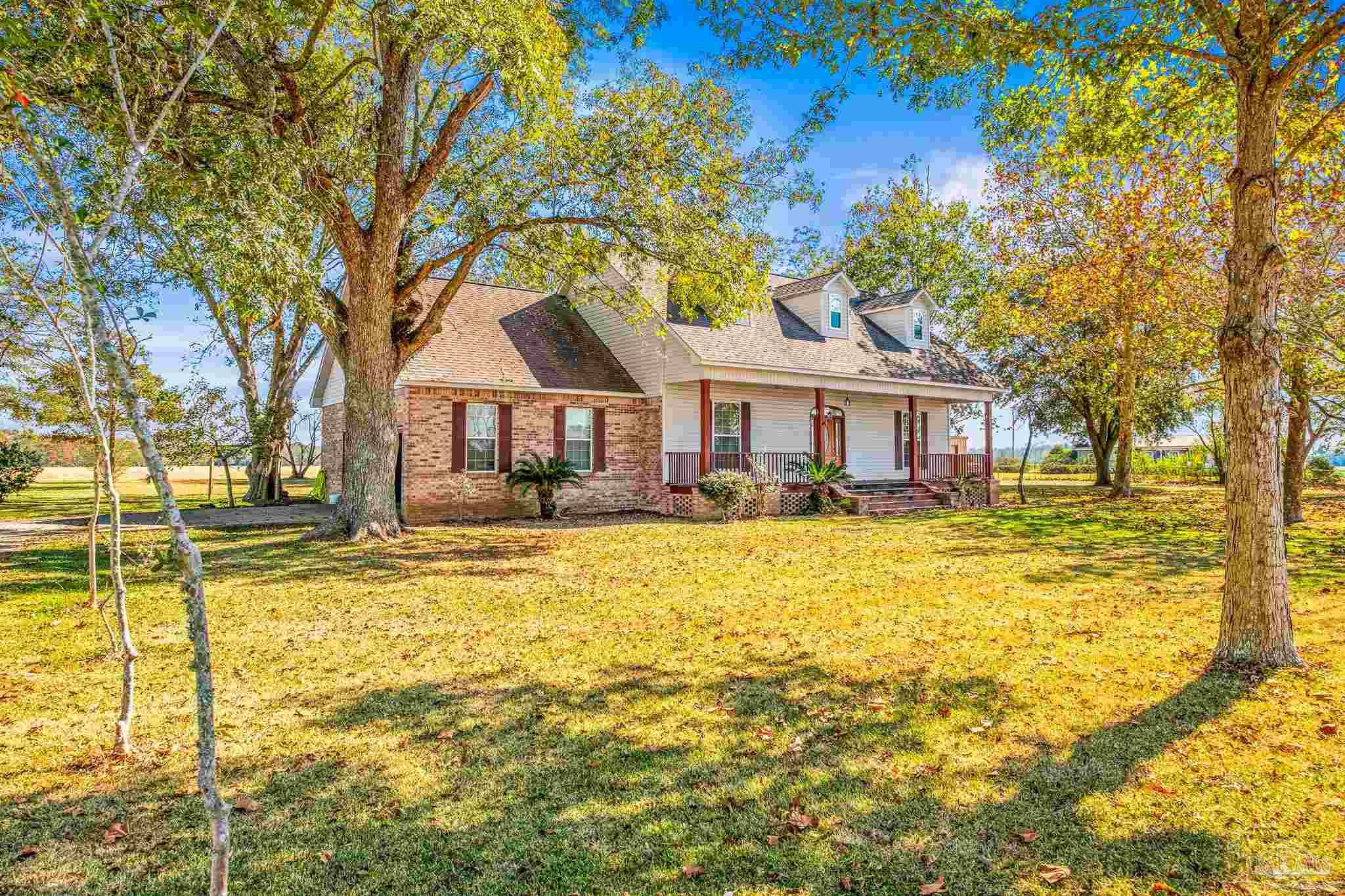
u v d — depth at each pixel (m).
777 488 18.56
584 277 20.36
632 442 19.69
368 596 8.30
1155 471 39.69
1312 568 9.38
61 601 7.88
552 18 11.30
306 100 11.69
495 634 6.62
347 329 13.72
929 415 25.23
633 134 13.56
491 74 10.90
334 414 23.14
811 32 6.41
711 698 4.94
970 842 3.17
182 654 5.98
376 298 13.24
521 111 11.12
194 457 20.39
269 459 23.34
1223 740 4.14
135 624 6.93
